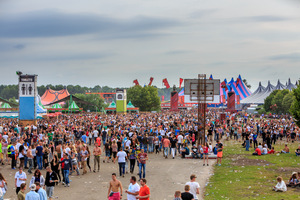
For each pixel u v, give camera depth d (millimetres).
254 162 23375
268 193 14883
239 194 14820
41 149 21062
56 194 15617
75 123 44219
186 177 19141
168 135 29375
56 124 44219
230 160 24484
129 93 124312
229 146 33125
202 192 15656
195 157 26047
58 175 17875
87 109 116750
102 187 16953
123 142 26016
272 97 98000
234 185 16547
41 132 31047
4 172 20516
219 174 19547
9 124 42844
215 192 15344
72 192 15977
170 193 15656
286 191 15219
